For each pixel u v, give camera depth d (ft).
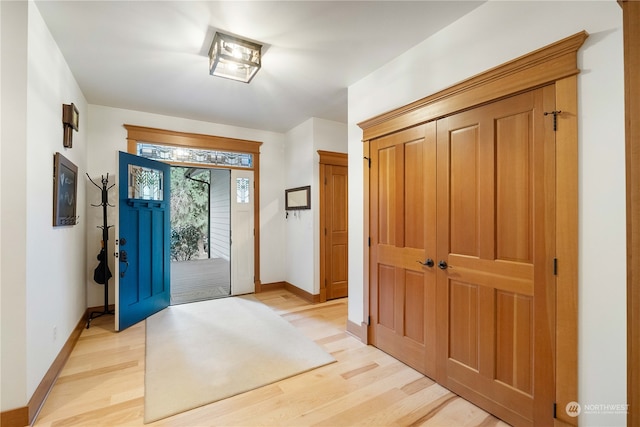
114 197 12.36
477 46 6.44
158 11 6.50
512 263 5.83
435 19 6.84
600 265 4.72
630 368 3.35
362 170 9.80
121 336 9.84
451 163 6.98
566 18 5.09
